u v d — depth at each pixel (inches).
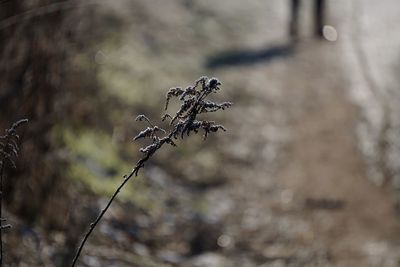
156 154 398.9
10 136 141.4
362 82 551.8
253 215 355.6
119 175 331.9
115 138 375.6
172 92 117.8
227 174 404.5
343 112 501.7
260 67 599.2
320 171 414.6
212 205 360.8
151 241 289.7
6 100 238.8
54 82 260.8
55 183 256.2
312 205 370.9
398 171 393.7
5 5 237.1
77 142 321.4
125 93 443.2
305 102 526.6
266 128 476.7
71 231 243.0
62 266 209.0
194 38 651.5
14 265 195.8
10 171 233.0
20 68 244.4
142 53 553.0
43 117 253.8
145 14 674.8
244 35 693.9
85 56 350.3
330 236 334.6
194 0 774.5
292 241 328.5
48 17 250.8
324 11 707.4
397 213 357.1
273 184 398.6
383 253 313.1
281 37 698.8
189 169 396.8
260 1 823.1
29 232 222.1
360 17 737.0
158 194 348.2
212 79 116.9
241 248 317.4
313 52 646.5
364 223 348.5
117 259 231.5
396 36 655.8
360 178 401.4
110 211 284.7
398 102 492.4
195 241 312.7
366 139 446.6
